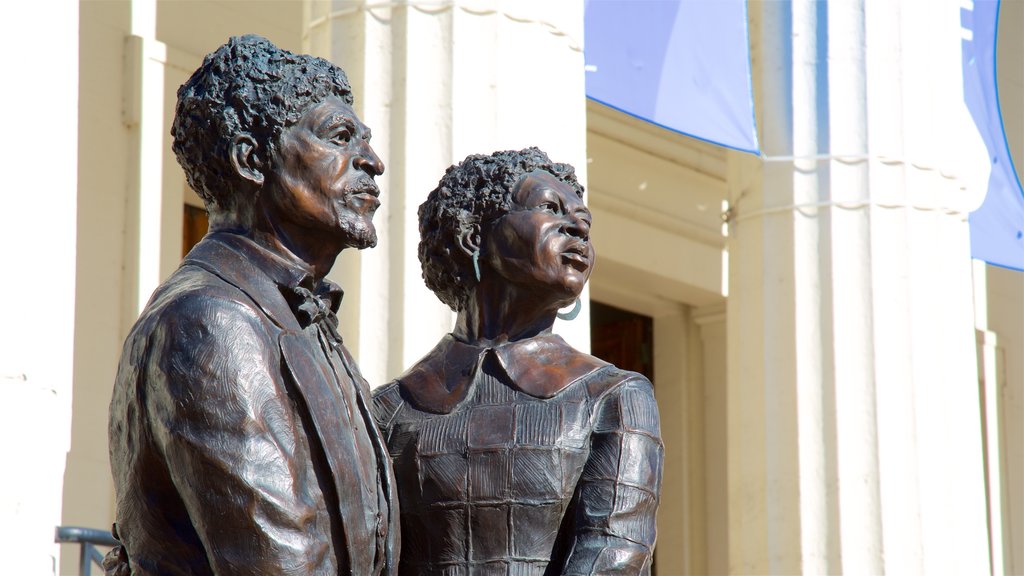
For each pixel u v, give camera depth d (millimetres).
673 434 13109
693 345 13242
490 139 6258
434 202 3502
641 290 13000
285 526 2865
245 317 2969
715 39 7664
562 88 6508
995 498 13852
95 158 9484
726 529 12875
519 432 3246
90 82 9539
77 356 9195
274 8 10500
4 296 4750
